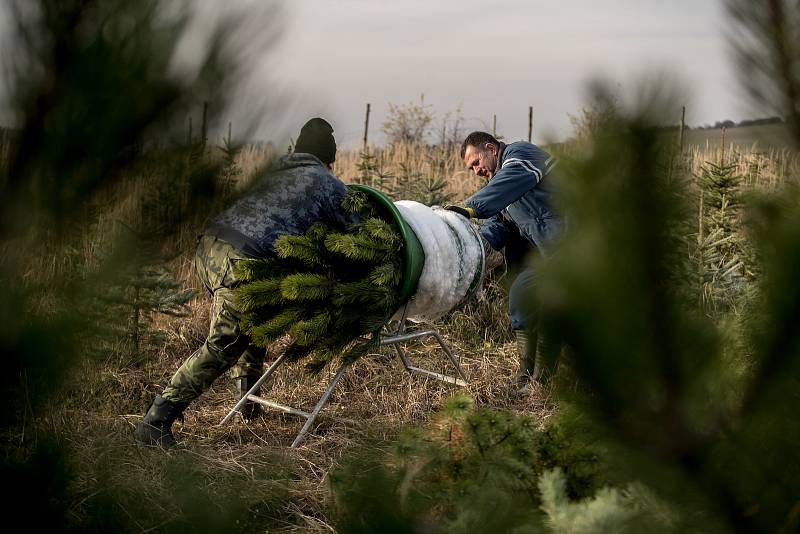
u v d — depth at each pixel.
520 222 4.52
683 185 0.98
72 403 3.36
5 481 1.56
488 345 5.42
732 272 4.75
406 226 3.67
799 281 1.01
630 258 0.99
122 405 4.10
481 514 1.83
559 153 1.01
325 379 4.71
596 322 1.01
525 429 2.25
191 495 2.25
